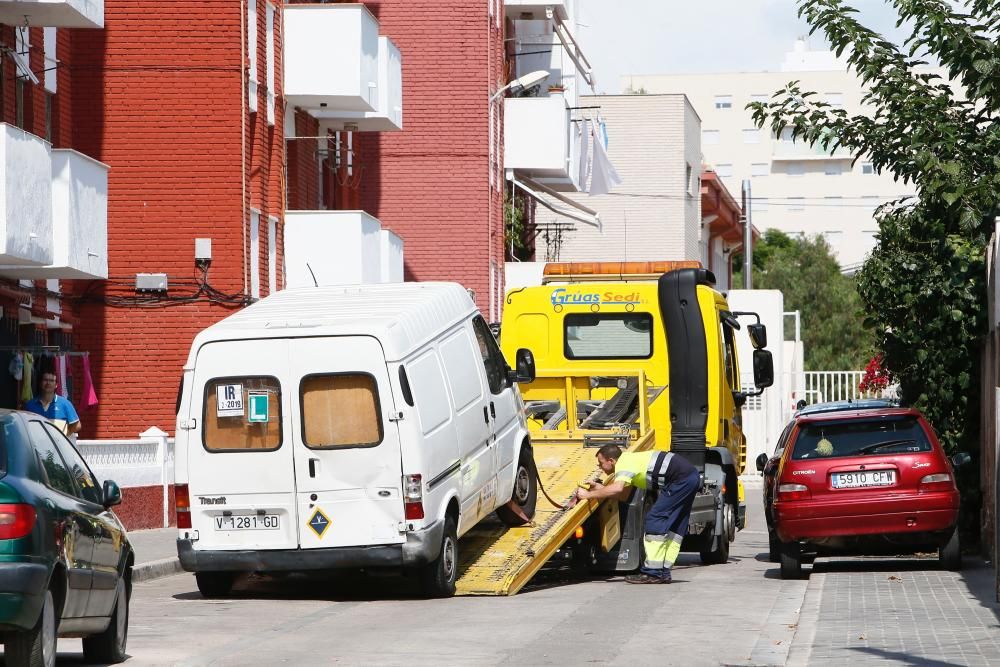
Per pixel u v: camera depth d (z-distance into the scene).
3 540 24.81
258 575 45.72
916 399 56.16
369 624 34.53
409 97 104.75
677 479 44.91
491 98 105.50
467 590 40.47
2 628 24.59
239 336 39.03
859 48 53.69
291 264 78.62
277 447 38.72
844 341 197.75
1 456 25.95
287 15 79.31
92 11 58.72
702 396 53.69
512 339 55.22
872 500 44.78
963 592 39.09
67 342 67.31
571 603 38.84
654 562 44.94
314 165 88.81
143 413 69.06
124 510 59.22
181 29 69.50
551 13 124.44
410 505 38.34
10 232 49.47
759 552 62.62
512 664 28.06
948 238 55.12
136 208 69.44
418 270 104.69
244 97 69.69
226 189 69.44
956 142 52.69
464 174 104.69
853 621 33.44
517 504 44.91
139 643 32.00
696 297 53.81
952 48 51.81
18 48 59.88
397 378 38.34
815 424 46.09
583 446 48.97
